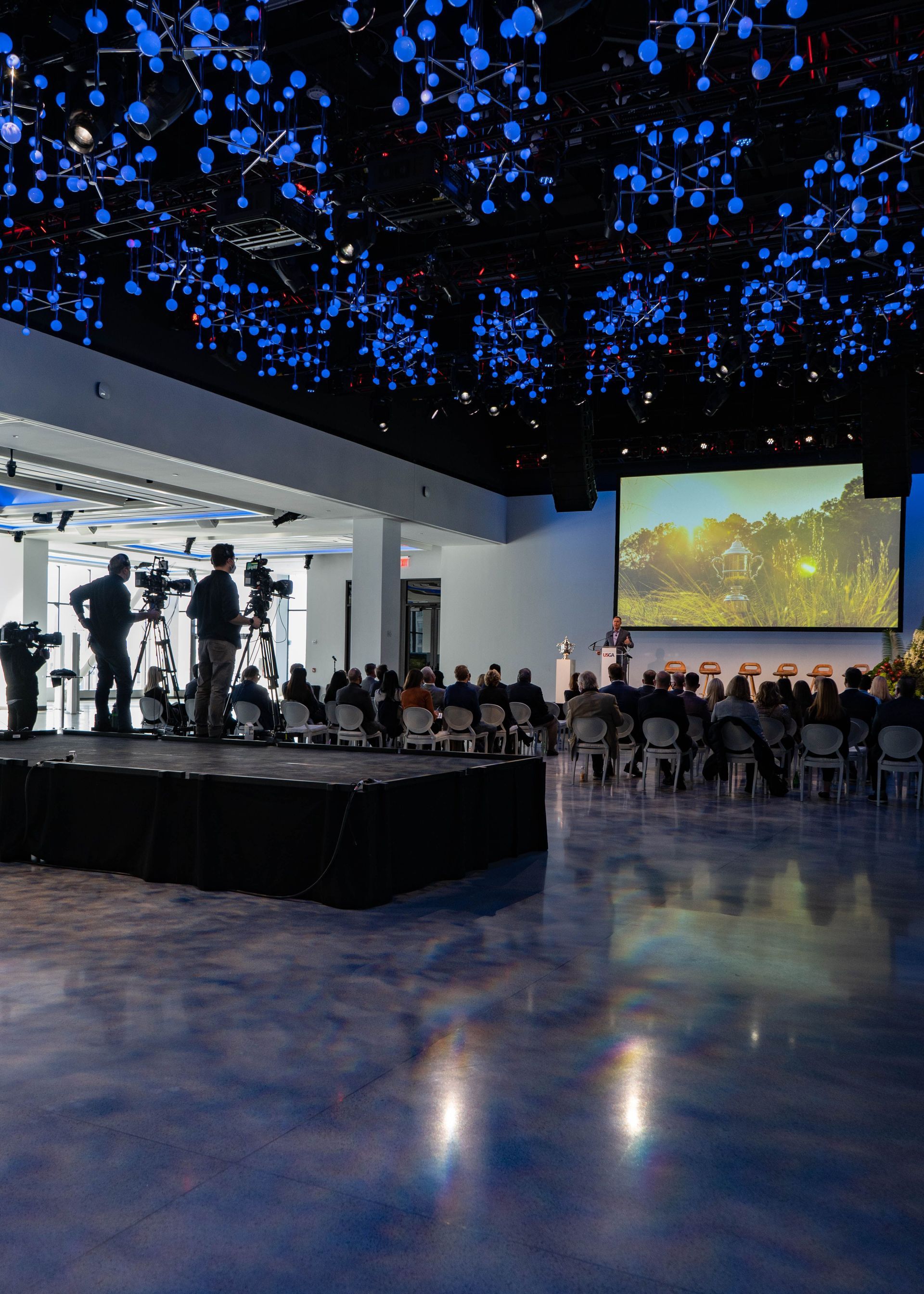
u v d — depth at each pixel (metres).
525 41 5.34
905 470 13.06
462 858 5.02
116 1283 1.69
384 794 4.41
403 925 4.06
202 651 6.91
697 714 9.68
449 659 18.02
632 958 3.67
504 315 10.51
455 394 12.22
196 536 17.55
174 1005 3.07
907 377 12.47
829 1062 2.72
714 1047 2.82
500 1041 2.83
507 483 17.55
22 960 3.52
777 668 15.34
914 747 8.09
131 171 6.24
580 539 16.92
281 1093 2.45
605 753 9.37
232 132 5.66
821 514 14.94
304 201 7.41
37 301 8.49
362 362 11.60
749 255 9.61
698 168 7.16
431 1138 2.23
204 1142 2.20
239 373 11.20
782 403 14.71
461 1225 1.89
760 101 6.14
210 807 4.59
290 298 10.45
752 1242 1.84
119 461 10.48
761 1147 2.22
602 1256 1.79
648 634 16.22
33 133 6.87
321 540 18.27
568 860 5.59
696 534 15.72
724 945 3.87
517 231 9.23
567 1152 2.18
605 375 12.09
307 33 5.96
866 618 14.66
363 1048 2.75
